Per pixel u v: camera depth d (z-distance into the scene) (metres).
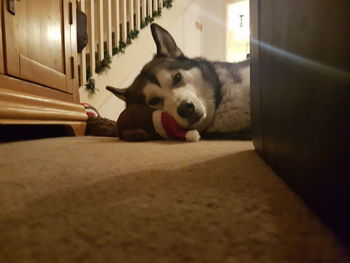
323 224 0.29
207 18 4.36
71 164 0.64
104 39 2.62
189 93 1.16
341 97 0.26
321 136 0.30
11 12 1.16
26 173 0.56
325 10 0.29
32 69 1.32
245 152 0.76
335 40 0.27
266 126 0.59
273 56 0.51
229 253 0.25
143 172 0.54
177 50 1.34
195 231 0.29
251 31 0.75
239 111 1.16
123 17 2.64
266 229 0.29
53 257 0.25
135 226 0.31
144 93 1.25
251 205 0.35
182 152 0.78
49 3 1.50
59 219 0.33
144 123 1.19
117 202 0.38
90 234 0.29
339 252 0.24
